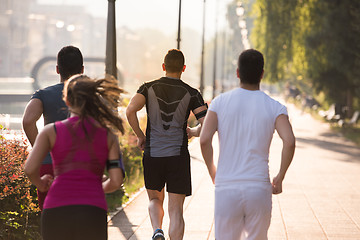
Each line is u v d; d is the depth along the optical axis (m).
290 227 10.41
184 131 7.70
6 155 8.23
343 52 37.47
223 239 5.61
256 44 41.19
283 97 111.56
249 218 5.54
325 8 37.75
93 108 4.97
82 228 4.73
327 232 10.05
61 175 4.85
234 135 5.61
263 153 5.61
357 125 42.41
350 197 13.72
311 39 38.16
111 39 12.87
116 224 10.36
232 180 5.53
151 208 7.69
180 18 25.31
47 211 4.80
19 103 83.50
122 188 12.88
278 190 5.77
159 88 7.57
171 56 7.61
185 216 11.23
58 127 4.92
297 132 37.47
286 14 39.09
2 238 8.06
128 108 7.55
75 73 6.62
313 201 13.13
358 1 36.44
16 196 8.53
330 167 19.77
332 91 43.72
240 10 45.97
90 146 4.90
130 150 16.56
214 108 5.70
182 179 7.58
